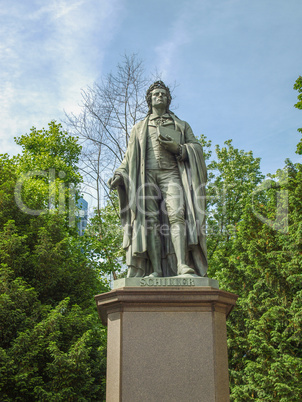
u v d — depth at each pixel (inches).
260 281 629.3
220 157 965.2
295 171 713.0
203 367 231.3
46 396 489.1
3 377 490.3
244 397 556.1
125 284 251.6
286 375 542.0
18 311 555.5
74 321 565.0
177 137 302.7
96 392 564.7
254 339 566.3
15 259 609.3
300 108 699.4
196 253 282.0
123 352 234.2
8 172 762.8
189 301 241.9
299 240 624.4
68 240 708.0
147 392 226.7
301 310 570.3
